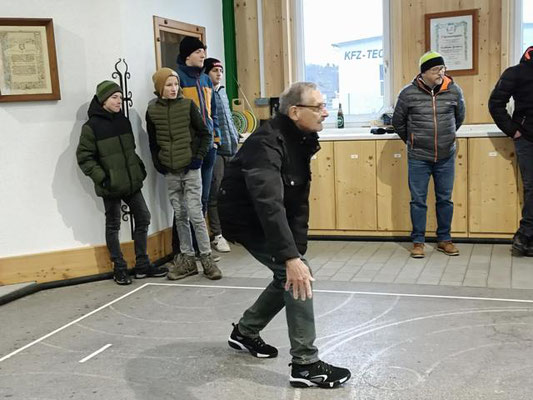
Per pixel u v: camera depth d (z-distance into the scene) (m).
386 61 5.67
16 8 4.20
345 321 3.42
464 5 5.33
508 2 5.16
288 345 3.14
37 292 4.31
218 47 6.00
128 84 4.58
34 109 4.29
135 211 4.47
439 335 3.16
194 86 4.69
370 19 5.71
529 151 4.53
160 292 4.17
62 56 4.34
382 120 5.54
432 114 4.62
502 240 5.04
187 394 2.66
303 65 5.99
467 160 5.00
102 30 4.45
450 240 4.86
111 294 4.18
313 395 2.60
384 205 5.30
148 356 3.09
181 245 4.55
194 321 3.57
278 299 2.89
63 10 4.32
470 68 5.37
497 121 4.60
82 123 4.44
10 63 4.20
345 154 5.34
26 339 3.41
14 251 4.32
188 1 5.40
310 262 4.75
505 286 3.91
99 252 4.53
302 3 5.92
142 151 4.73
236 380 2.78
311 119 2.53
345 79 5.88
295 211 2.69
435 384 2.63
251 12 6.06
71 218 4.46
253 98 6.15
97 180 4.20
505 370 2.73
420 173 4.71
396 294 3.85
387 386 2.63
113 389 2.74
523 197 4.88
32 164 4.32
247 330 3.00
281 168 2.56
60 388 2.78
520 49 5.26
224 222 2.72
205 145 4.47
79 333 3.47
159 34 4.94
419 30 5.50
